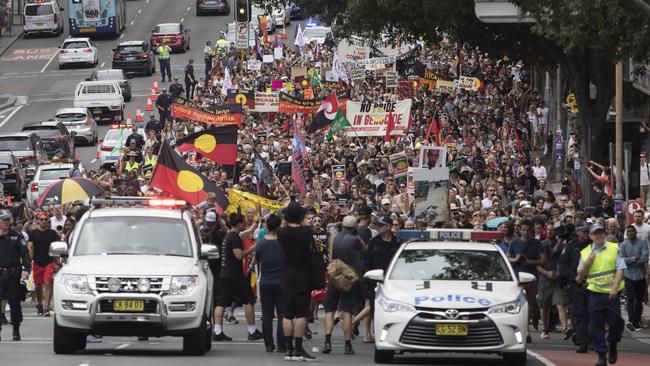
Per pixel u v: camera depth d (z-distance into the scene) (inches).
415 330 1363.2
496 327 1355.8
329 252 1823.3
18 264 1684.3
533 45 2856.8
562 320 1797.5
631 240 1907.0
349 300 1528.1
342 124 3132.4
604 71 2635.3
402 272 1444.4
